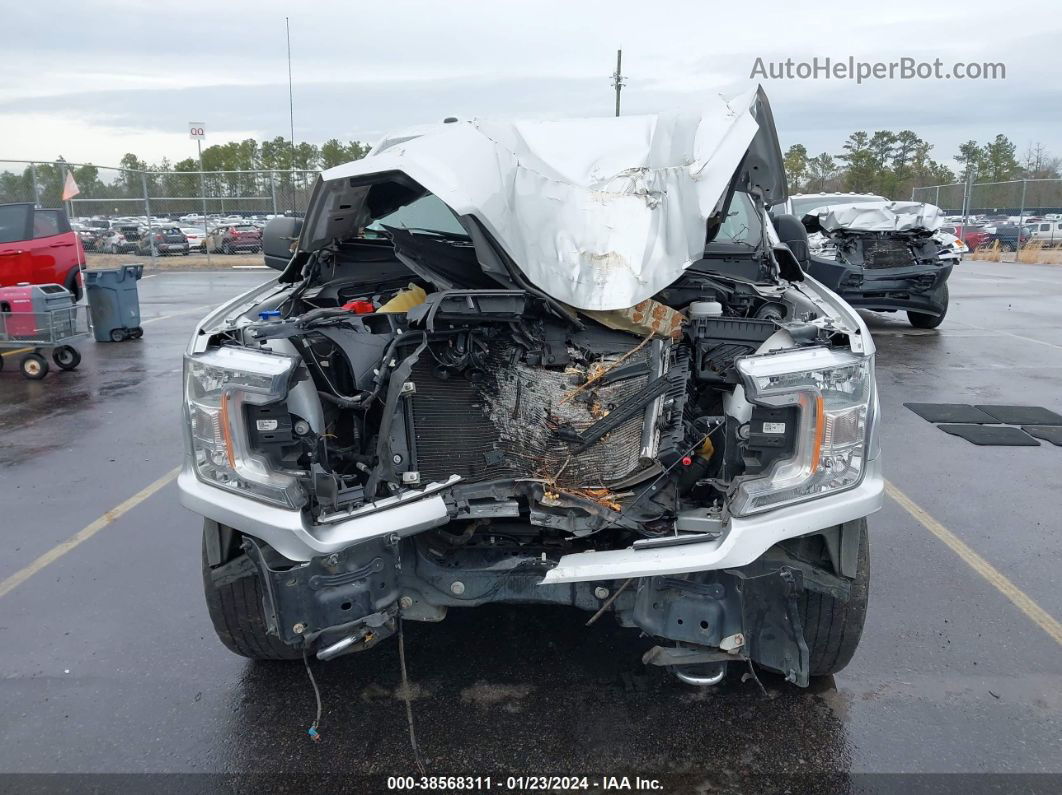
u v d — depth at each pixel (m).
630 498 2.78
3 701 3.21
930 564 4.28
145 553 4.52
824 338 2.84
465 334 3.01
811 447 2.62
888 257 10.92
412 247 3.26
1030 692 3.19
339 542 2.59
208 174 23.03
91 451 6.33
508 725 3.02
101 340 11.12
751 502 2.58
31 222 11.88
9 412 7.50
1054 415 7.07
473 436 2.96
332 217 3.49
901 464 5.84
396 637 3.61
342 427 3.06
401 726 3.03
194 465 2.80
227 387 2.69
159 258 22.36
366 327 3.07
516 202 3.20
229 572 2.99
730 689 3.22
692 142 3.68
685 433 2.88
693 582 2.63
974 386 8.16
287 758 2.87
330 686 3.28
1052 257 24.48
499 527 2.92
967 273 20.89
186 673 3.40
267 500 2.66
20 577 4.25
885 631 3.64
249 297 3.67
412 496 2.70
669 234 3.22
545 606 3.86
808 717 3.05
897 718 3.04
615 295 3.02
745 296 3.57
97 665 3.46
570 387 2.95
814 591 2.85
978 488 5.36
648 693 3.20
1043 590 4.00
